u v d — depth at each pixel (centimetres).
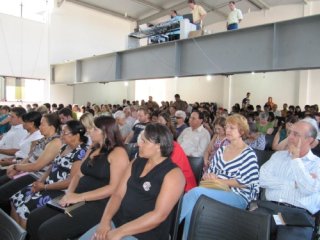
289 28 365
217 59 448
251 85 1106
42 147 280
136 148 266
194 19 565
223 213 143
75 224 186
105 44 1137
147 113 454
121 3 1038
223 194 205
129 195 167
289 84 1014
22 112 368
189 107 653
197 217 148
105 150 203
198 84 1272
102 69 703
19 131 364
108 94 1162
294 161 189
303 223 170
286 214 178
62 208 194
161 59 538
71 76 859
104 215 172
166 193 153
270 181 206
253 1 967
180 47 507
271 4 1003
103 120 206
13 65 908
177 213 160
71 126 241
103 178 199
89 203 197
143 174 168
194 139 367
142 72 582
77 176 219
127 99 1228
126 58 626
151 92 1331
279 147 294
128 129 533
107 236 155
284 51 371
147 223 150
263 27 391
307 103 949
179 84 1341
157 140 164
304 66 352
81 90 1077
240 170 218
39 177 270
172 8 1032
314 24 342
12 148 364
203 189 204
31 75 948
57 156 251
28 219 204
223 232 140
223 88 1185
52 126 278
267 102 984
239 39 420
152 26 640
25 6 930
